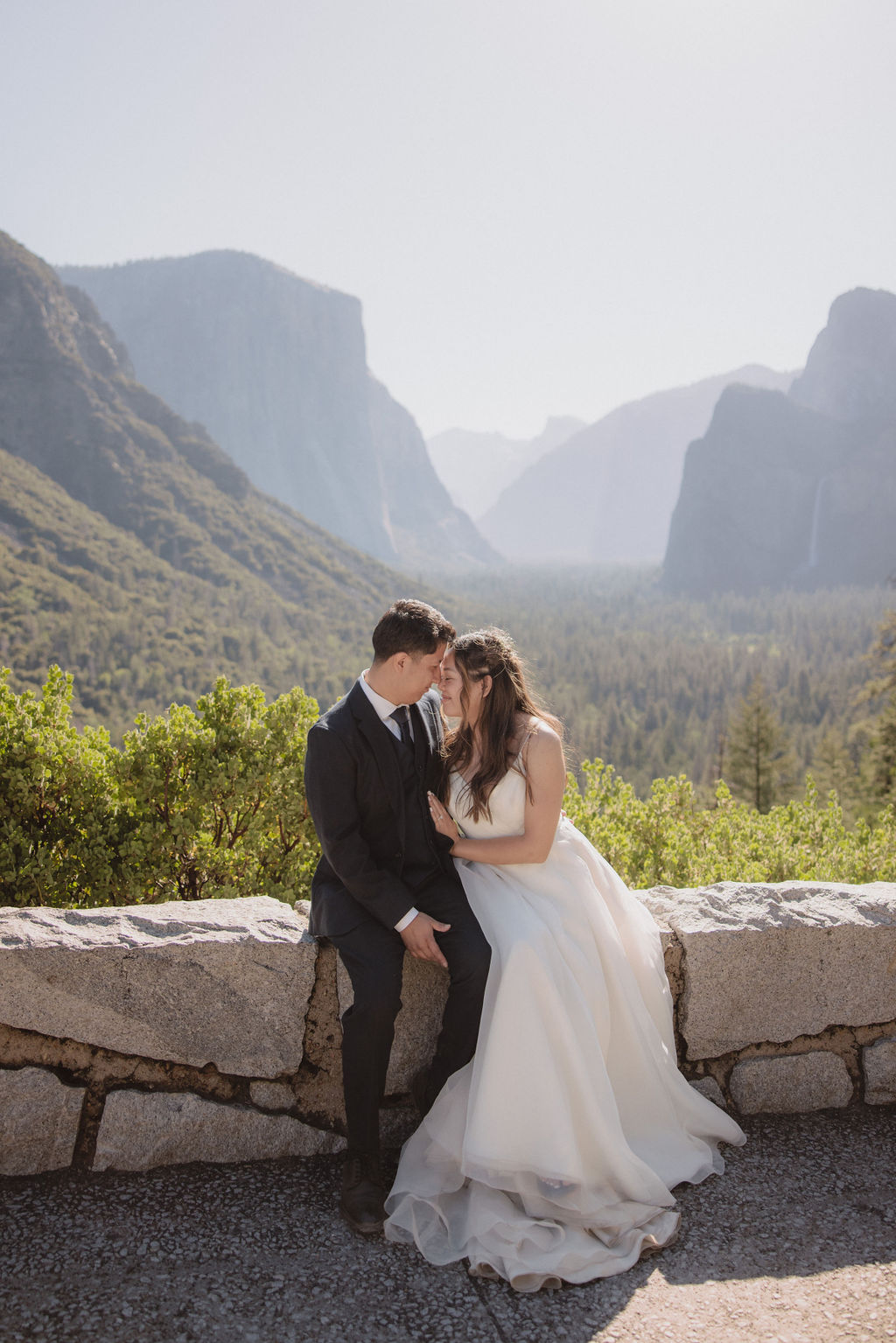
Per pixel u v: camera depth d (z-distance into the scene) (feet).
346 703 8.57
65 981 7.73
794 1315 6.37
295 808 16.42
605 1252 6.97
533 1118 7.52
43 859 14.03
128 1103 7.85
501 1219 7.13
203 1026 8.11
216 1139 8.09
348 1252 7.02
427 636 8.29
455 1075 8.16
